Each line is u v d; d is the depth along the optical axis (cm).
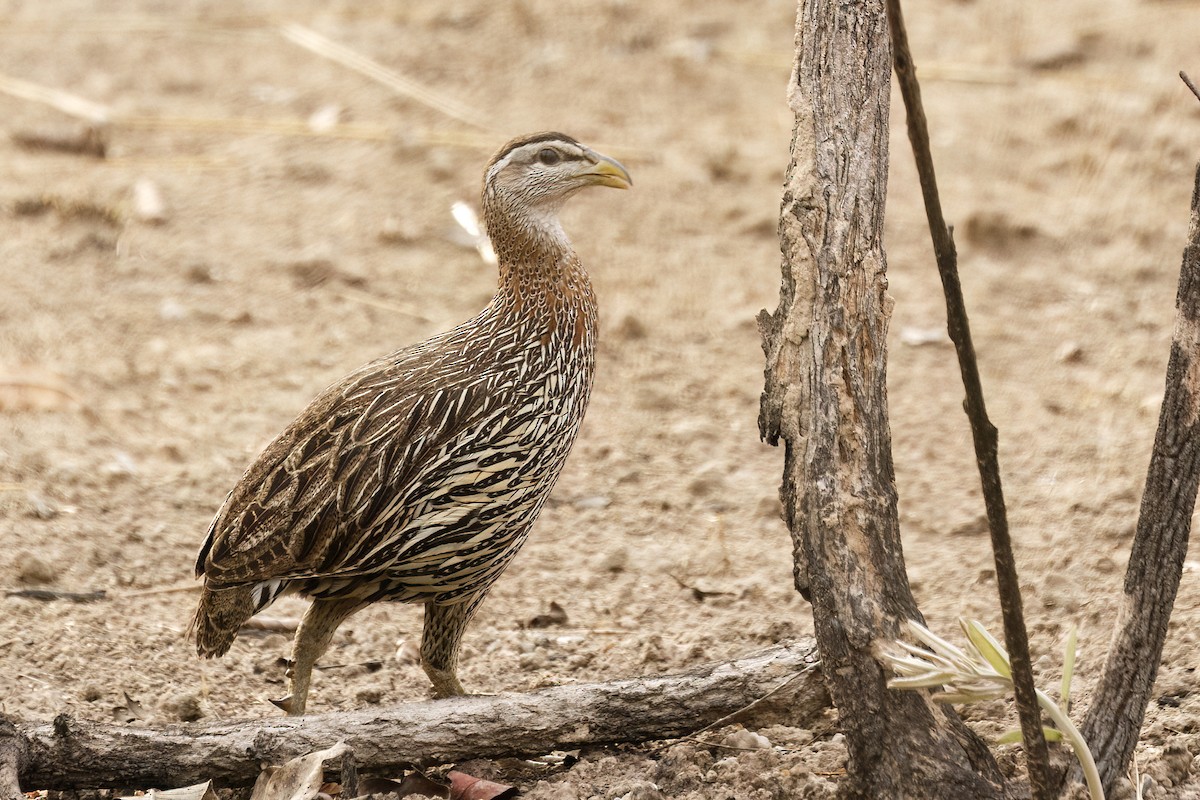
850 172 647
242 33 2194
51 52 2103
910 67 459
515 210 823
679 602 989
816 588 593
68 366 1331
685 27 2220
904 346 1428
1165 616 580
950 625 916
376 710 664
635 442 1254
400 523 751
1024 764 645
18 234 1591
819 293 628
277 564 739
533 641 921
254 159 1811
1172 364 571
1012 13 2314
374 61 2081
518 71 2062
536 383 792
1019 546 1051
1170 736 716
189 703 797
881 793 572
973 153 1856
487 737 665
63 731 627
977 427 500
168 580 995
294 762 628
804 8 675
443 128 1894
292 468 750
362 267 1570
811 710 718
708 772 666
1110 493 1126
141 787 642
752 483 1188
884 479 613
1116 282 1559
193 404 1291
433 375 779
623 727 688
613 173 838
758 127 1920
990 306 1511
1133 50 2166
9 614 907
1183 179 1789
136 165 1786
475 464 762
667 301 1516
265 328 1441
